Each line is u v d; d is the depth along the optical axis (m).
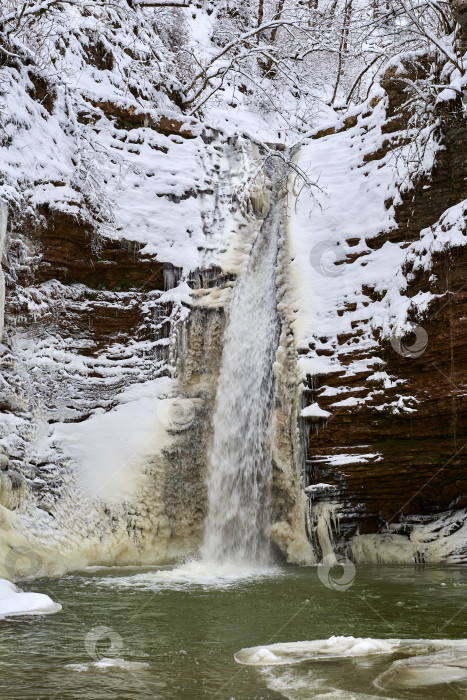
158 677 4.83
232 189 16.91
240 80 23.70
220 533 13.30
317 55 24.20
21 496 11.22
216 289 15.01
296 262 15.30
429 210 13.77
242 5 26.48
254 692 4.45
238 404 14.21
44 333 13.41
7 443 11.44
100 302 14.24
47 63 14.70
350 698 4.28
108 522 12.26
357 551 12.22
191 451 13.59
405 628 6.37
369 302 13.88
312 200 16.31
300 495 12.84
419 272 12.76
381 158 15.88
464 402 11.77
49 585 9.26
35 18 15.25
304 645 5.73
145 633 6.25
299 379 13.44
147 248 14.98
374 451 12.57
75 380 13.46
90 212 14.18
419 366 12.45
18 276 13.01
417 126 14.12
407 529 12.30
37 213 13.34
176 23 23.50
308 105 23.61
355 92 25.73
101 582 9.57
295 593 8.54
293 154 18.27
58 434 12.82
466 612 7.14
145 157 16.47
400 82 15.61
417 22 13.83
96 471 12.69
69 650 5.61
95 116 16.16
